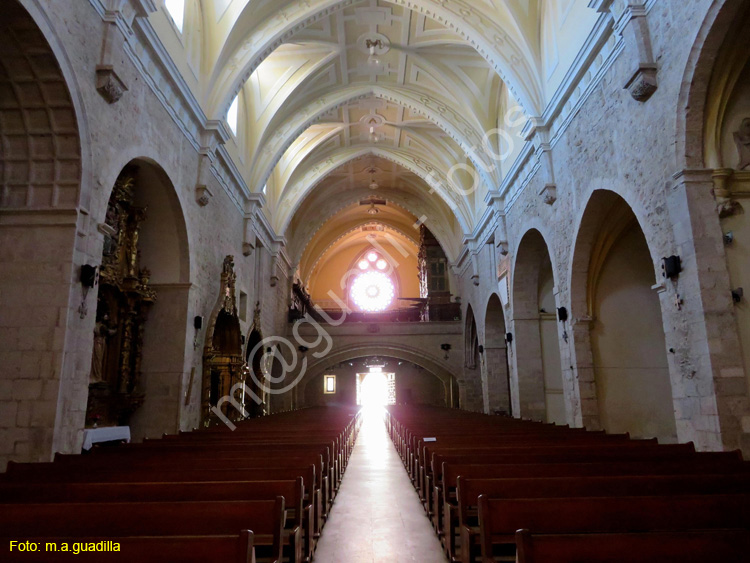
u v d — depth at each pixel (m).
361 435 19.80
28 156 7.62
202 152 13.05
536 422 12.86
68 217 7.52
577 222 11.64
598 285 12.38
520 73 13.71
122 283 10.83
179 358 11.68
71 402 7.39
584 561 2.40
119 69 8.48
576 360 11.96
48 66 7.04
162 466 5.39
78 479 4.61
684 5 7.54
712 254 7.41
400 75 18.48
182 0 11.92
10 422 6.98
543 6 13.20
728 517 3.20
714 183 7.59
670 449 6.45
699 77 7.45
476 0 13.73
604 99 10.20
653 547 2.43
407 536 5.84
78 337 7.58
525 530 2.44
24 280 7.36
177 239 12.07
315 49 16.69
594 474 4.89
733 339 7.20
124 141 8.98
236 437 9.07
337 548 5.41
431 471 6.65
